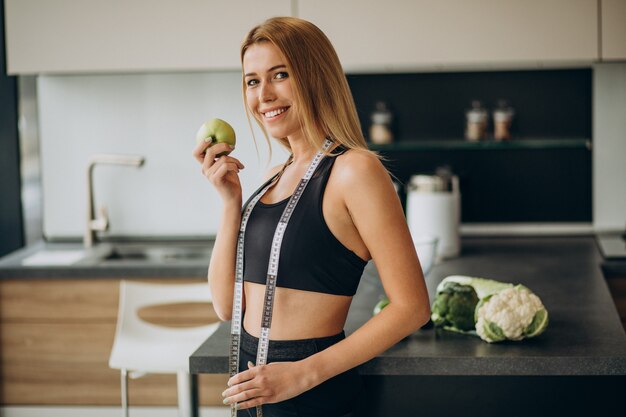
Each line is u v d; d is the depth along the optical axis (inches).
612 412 85.0
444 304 84.7
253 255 69.6
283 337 68.0
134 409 146.5
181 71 153.3
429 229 142.6
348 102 70.5
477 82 167.3
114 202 169.8
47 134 168.6
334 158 68.2
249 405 65.6
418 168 170.1
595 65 163.2
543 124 166.7
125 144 168.4
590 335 84.1
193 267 141.9
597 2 145.2
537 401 85.7
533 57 146.7
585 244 157.4
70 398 146.4
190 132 167.3
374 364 77.2
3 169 167.5
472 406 85.8
